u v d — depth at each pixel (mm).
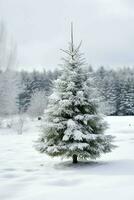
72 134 10242
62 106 10617
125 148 15516
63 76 11227
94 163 10805
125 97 71938
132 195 6219
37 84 77188
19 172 9758
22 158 13258
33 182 8109
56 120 10570
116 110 72562
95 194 6500
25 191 7121
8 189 7363
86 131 10508
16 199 6422
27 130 30781
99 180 7879
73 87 10852
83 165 10477
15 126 30938
